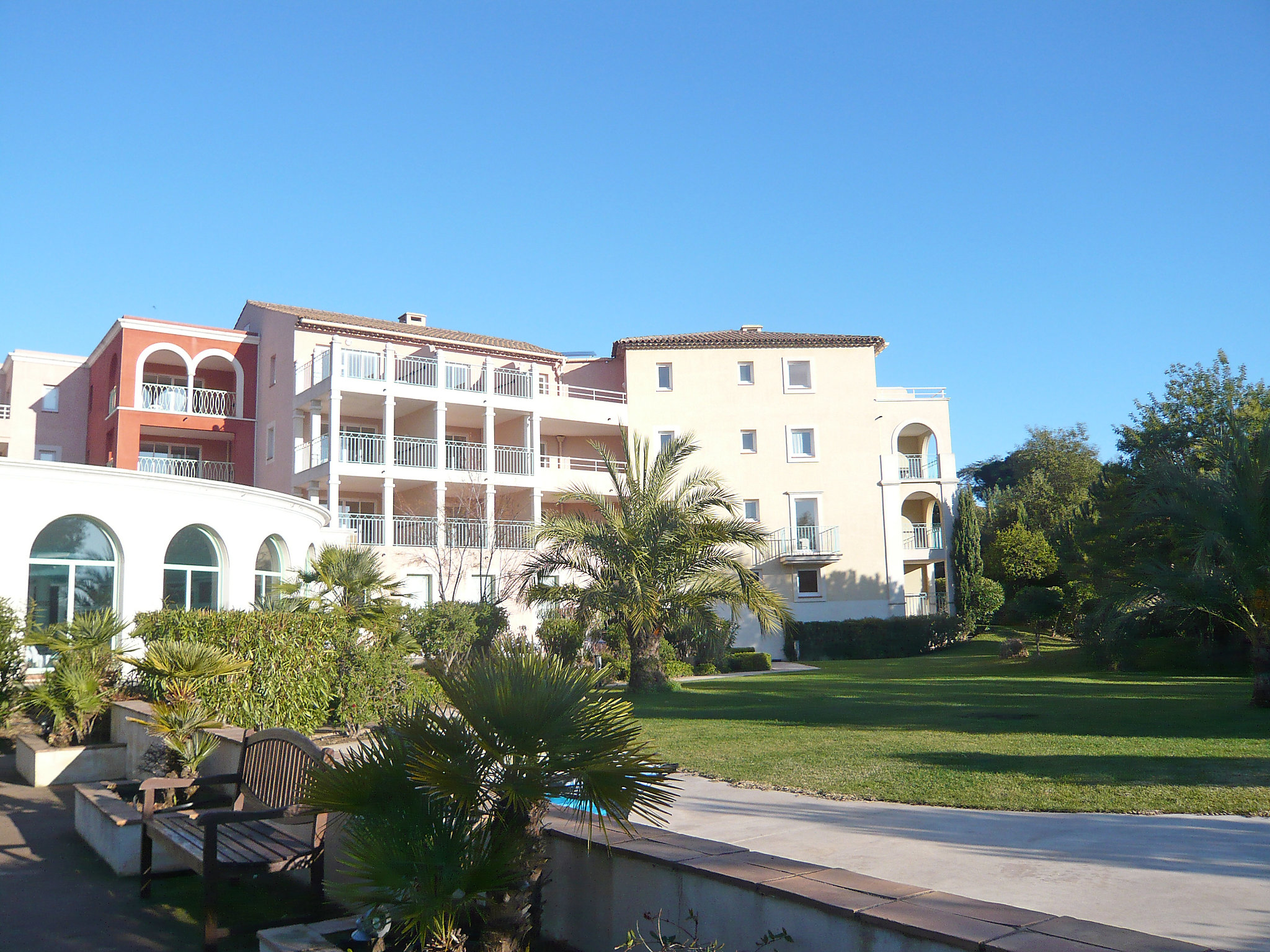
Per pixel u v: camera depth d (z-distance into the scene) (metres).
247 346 38.94
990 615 41.19
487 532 33.94
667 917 5.13
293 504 21.88
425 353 37.91
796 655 37.31
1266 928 4.35
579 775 4.39
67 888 7.08
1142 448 34.56
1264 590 14.52
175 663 9.64
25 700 12.59
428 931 4.36
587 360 43.41
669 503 21.81
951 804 7.68
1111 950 3.57
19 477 15.99
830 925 4.27
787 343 41.50
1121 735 11.48
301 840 6.68
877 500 40.88
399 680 12.88
